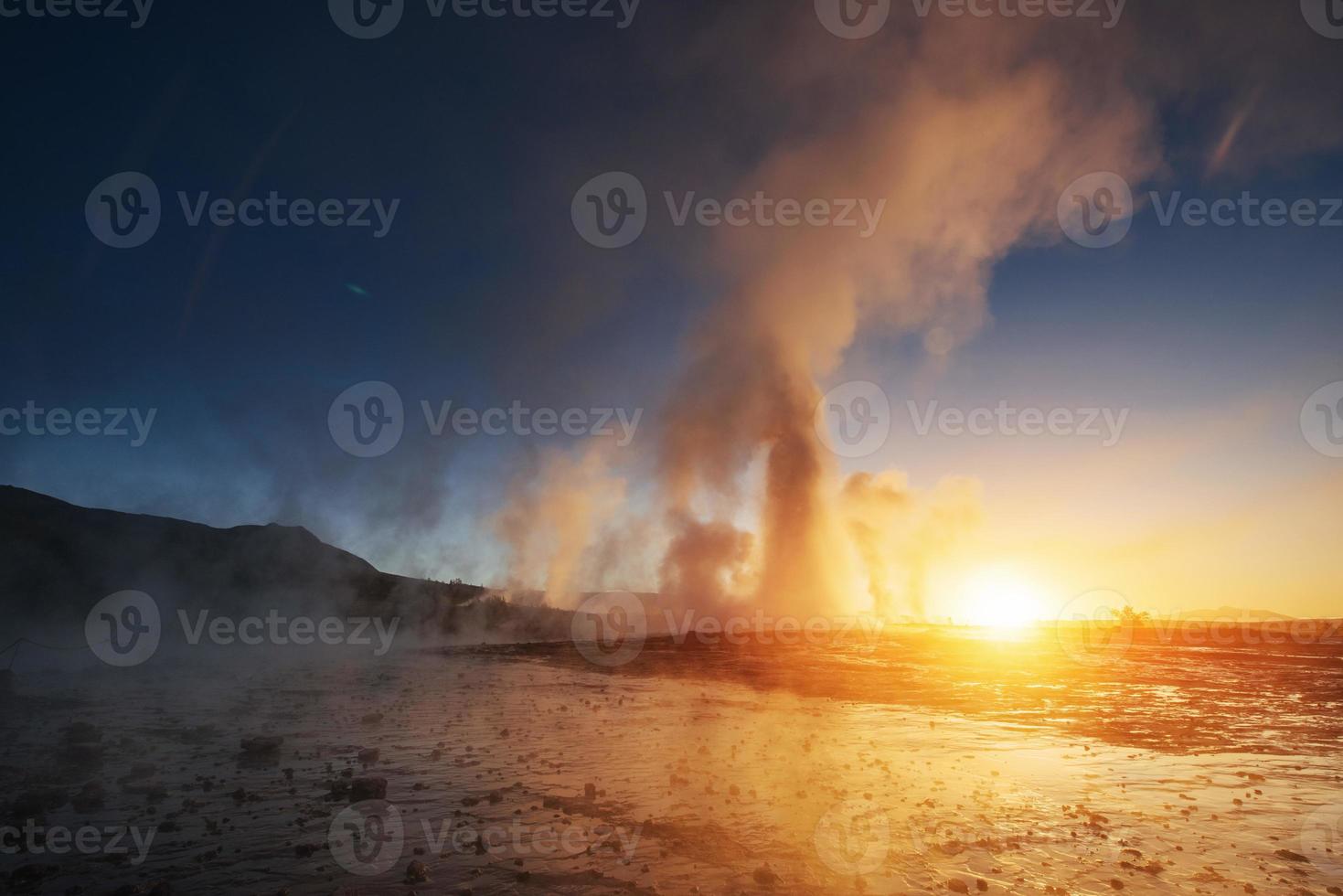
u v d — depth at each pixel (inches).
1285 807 298.4
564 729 499.5
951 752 423.5
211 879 210.4
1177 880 213.9
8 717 524.7
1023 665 1014.4
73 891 200.7
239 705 617.6
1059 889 206.1
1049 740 468.8
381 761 386.3
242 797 304.8
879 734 487.8
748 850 238.2
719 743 444.8
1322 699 675.4
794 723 532.4
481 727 507.2
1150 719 558.3
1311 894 201.2
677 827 264.5
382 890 201.6
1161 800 311.0
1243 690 743.1
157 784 330.6
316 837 250.8
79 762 370.0
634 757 398.6
